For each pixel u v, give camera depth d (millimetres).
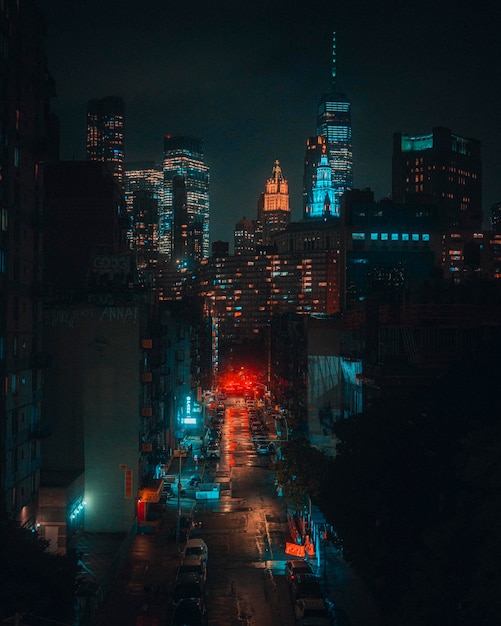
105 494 69625
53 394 70438
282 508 80375
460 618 28953
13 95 53562
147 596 50750
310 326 82625
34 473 57906
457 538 29922
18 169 54781
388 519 38000
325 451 76375
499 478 27828
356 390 67188
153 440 84875
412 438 40375
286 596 51438
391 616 33906
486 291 57938
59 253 91438
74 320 71000
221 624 45969
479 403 43031
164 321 111938
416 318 55969
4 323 50969
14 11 53906
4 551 36406
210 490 85250
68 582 38500
